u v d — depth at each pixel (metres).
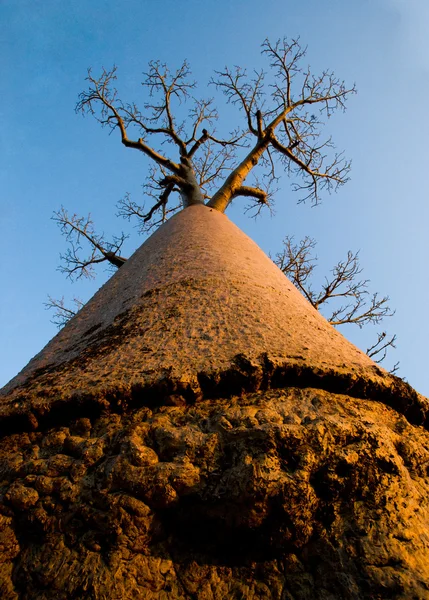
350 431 2.24
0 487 2.31
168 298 3.66
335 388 2.68
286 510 1.99
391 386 2.76
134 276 4.61
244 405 2.48
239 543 2.06
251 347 2.83
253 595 1.92
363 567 1.84
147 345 2.99
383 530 1.96
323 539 2.00
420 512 2.11
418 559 1.87
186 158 8.39
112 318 3.76
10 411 2.64
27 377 3.28
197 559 2.04
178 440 2.24
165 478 2.09
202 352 2.81
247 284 3.90
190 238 5.06
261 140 8.24
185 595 1.92
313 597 1.85
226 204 7.29
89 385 2.64
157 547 2.05
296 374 2.64
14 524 2.16
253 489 2.00
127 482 2.11
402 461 2.32
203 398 2.58
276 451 2.13
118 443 2.31
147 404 2.58
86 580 1.88
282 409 2.41
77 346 3.53
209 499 2.07
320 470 2.11
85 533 2.04
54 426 2.62
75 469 2.24
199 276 3.98
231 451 2.18
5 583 1.98
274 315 3.41
